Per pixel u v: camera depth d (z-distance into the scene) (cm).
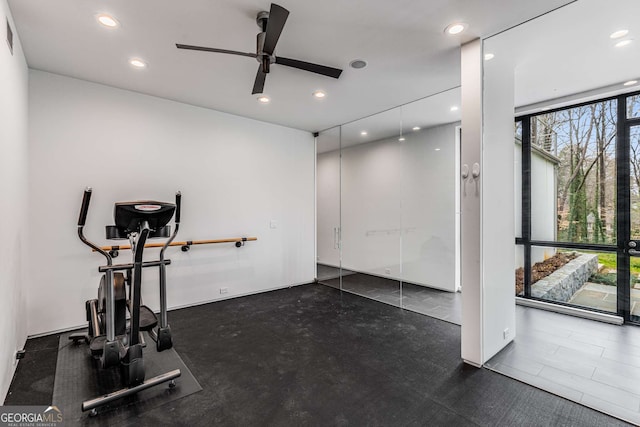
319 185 523
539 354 246
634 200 276
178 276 366
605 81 280
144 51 246
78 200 298
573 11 194
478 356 230
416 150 387
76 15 199
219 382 210
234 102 364
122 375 208
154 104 344
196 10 194
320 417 174
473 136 230
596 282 290
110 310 199
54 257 286
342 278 484
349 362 238
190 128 372
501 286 256
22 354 232
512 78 268
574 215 300
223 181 401
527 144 307
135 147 332
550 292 303
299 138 489
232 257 412
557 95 301
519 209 304
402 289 400
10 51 198
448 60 262
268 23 175
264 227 445
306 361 240
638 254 272
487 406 183
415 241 390
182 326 312
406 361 240
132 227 204
